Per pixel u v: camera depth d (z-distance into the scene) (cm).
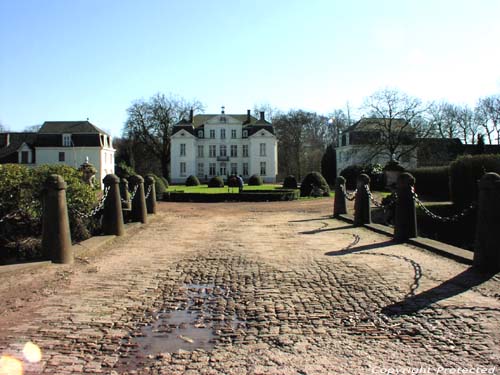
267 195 2798
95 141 5841
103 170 5934
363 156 4341
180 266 802
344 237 1138
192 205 2544
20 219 1051
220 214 1933
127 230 1295
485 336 444
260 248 990
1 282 672
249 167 6831
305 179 3172
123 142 6906
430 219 1563
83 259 861
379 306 546
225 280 695
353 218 1505
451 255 812
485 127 5362
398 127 4059
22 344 440
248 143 6881
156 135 6462
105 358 409
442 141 4194
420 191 3148
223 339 454
